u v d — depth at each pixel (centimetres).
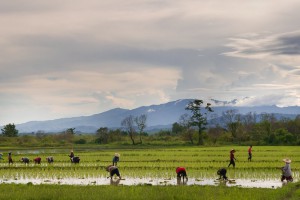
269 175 5259
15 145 18312
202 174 5338
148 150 12281
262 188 3928
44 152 12038
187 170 5756
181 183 4578
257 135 19175
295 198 3406
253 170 5759
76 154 10006
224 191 3703
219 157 8394
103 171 5806
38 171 5859
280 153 9612
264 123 19700
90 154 9956
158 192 3622
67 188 3916
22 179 5066
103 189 3819
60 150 13662
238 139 19488
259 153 9650
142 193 3569
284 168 4638
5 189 3844
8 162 7756
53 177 5228
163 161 7431
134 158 8250
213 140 19800
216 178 4981
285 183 4575
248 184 4503
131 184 4522
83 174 5494
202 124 19512
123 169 5947
